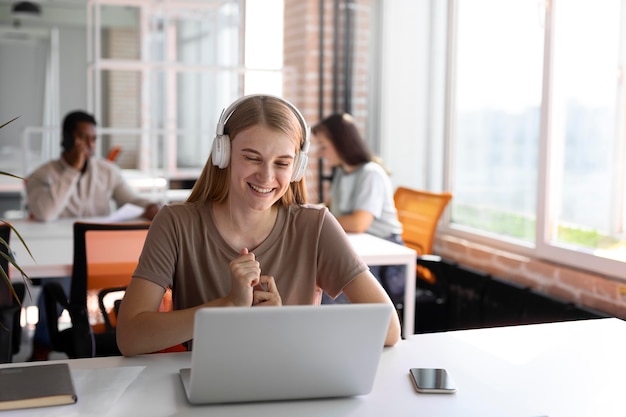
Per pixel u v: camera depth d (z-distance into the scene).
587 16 3.15
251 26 5.01
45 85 10.41
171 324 1.58
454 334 1.85
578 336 1.86
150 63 4.68
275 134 1.65
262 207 1.68
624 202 2.97
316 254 1.80
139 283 1.68
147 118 7.31
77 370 1.51
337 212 3.68
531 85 3.59
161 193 5.39
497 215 3.90
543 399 1.44
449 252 4.11
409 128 4.69
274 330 1.28
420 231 3.76
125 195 4.04
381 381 1.49
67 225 3.62
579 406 1.41
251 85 4.98
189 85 8.47
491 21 3.92
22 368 1.47
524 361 1.65
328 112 4.90
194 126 8.41
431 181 4.57
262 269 1.77
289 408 1.34
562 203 3.33
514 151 3.74
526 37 3.62
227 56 7.15
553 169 3.38
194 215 1.76
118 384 1.44
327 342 1.32
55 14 9.87
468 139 4.16
